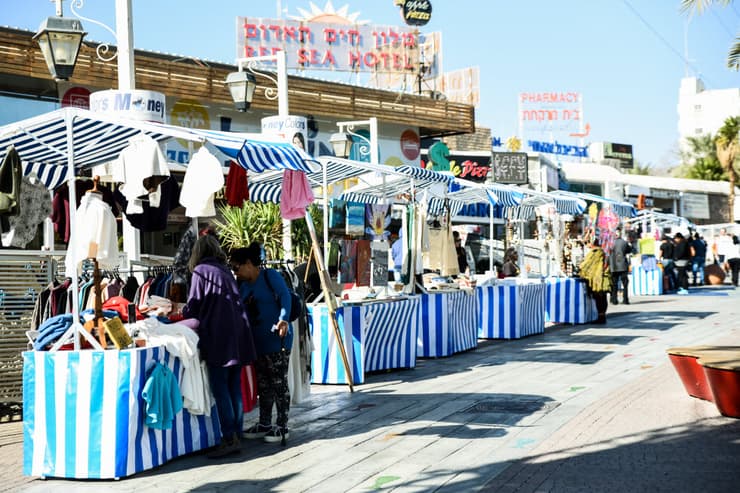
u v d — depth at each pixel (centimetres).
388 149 2575
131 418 598
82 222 627
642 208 2847
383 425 755
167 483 583
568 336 1488
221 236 1366
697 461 585
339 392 951
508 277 1761
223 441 660
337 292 1120
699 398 823
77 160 836
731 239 3356
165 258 995
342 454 653
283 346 704
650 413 762
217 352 648
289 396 713
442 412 805
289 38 2525
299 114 2241
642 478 545
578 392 894
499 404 836
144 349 609
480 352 1296
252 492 555
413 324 1132
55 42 958
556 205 1759
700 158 6569
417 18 2772
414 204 1175
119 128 730
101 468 594
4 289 848
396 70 2723
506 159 3306
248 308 697
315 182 1222
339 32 2609
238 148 706
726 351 834
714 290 2698
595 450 631
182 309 692
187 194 679
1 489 587
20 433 790
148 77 1845
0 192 693
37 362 612
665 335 1438
